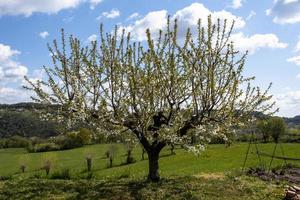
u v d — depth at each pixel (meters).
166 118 25.66
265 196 24.36
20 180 28.20
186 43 24.47
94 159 86.88
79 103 24.45
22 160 77.31
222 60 24.50
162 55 24.48
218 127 24.95
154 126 25.75
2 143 140.38
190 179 27.73
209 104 24.70
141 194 22.92
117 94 24.55
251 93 25.58
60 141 118.19
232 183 26.86
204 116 25.02
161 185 25.12
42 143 131.88
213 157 62.50
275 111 26.08
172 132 24.22
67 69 25.00
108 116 24.81
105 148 110.25
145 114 24.33
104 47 24.50
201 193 23.62
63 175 32.09
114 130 25.27
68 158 92.88
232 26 24.47
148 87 24.17
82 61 24.86
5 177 30.30
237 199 23.11
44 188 24.70
